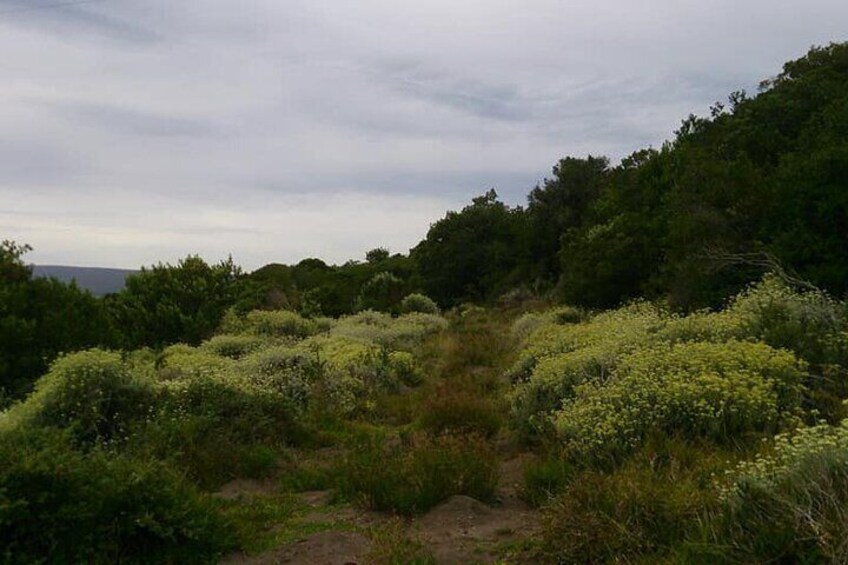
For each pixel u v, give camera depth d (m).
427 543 5.64
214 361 13.92
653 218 22.64
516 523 6.00
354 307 39.47
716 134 23.88
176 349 17.31
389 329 23.06
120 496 5.50
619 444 6.66
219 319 21.94
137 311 20.81
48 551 5.13
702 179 17.08
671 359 8.06
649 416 6.88
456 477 6.71
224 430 8.61
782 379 7.42
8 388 12.84
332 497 7.06
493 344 19.69
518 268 39.88
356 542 5.74
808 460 4.46
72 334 14.38
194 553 5.55
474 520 6.15
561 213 38.16
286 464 8.43
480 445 7.76
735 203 15.48
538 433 8.46
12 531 5.13
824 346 8.49
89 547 5.21
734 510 4.43
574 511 5.12
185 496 5.95
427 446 7.44
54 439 6.21
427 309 34.97
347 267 59.03
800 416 6.92
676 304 15.56
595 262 22.72
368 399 12.19
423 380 15.00
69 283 15.75
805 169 13.23
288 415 9.61
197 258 22.67
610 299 22.20
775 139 20.23
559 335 14.86
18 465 5.29
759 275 13.88
